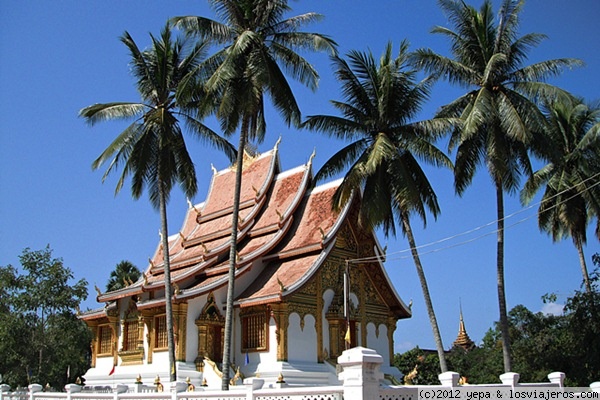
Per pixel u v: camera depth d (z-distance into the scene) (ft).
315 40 92.68
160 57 105.50
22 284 138.72
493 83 103.35
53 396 86.12
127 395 71.67
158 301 111.96
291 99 95.14
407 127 102.99
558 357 120.88
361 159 101.60
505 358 97.04
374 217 99.04
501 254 101.86
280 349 103.50
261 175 136.05
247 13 94.58
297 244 117.39
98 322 136.77
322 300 113.29
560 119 127.75
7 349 133.08
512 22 101.60
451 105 108.47
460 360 199.62
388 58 108.58
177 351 107.14
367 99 104.88
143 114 104.32
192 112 106.73
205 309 110.93
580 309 116.37
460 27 105.70
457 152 105.60
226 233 129.29
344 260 119.34
